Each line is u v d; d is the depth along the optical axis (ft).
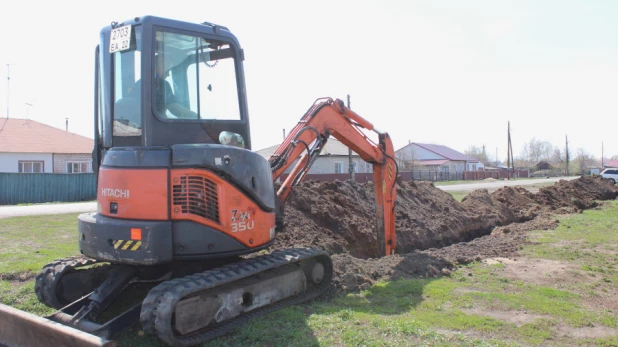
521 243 35.09
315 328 16.75
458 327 17.81
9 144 96.43
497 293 22.38
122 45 16.56
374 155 28.25
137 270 17.25
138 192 15.55
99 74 19.22
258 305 17.85
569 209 56.24
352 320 17.69
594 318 19.21
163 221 15.43
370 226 37.70
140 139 16.19
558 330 17.94
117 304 19.15
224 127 17.89
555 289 23.35
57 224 44.98
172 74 16.76
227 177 16.60
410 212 42.45
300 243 30.17
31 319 13.17
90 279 19.72
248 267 16.98
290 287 19.25
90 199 90.58
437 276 25.70
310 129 23.77
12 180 81.41
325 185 40.52
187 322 15.12
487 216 50.42
